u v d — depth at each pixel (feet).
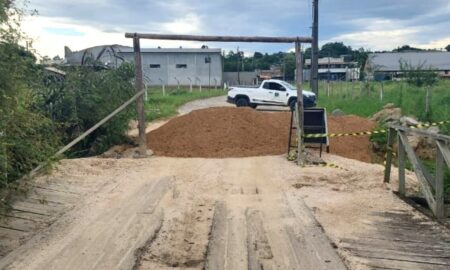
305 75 231.09
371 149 49.14
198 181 30.81
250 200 26.35
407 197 26.66
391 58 256.73
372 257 17.97
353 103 86.94
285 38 40.47
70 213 23.52
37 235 20.36
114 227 21.54
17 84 20.06
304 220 22.59
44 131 25.43
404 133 26.71
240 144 43.88
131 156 40.50
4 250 18.72
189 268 17.37
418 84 107.55
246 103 92.27
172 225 21.91
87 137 45.62
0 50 19.40
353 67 188.03
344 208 24.66
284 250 18.83
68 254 18.38
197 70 210.59
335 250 18.78
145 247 19.21
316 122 43.21
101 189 28.25
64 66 46.50
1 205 20.22
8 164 19.24
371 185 29.48
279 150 42.98
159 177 31.86
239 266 17.34
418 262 17.49
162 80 198.39
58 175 30.58
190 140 44.45
